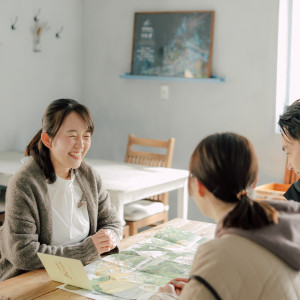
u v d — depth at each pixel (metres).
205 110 3.91
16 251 1.63
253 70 3.68
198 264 0.96
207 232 2.05
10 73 3.83
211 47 3.80
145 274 1.57
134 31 4.13
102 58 4.37
